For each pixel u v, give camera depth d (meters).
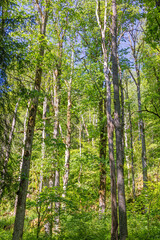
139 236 6.50
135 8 11.92
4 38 5.75
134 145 20.67
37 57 8.08
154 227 6.90
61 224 7.46
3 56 5.61
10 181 5.89
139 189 16.89
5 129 5.78
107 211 11.11
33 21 6.93
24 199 6.84
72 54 12.07
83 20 12.25
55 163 9.71
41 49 8.83
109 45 12.12
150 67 12.52
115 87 7.95
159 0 8.35
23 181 6.87
